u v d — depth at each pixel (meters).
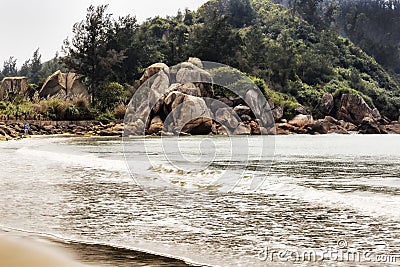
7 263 6.18
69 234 7.77
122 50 72.62
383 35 152.50
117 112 57.84
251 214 9.27
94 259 6.39
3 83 72.25
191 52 71.88
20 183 13.55
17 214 9.30
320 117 72.06
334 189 12.63
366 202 10.45
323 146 33.78
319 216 9.05
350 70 94.81
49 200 10.86
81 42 70.19
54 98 64.12
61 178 14.70
